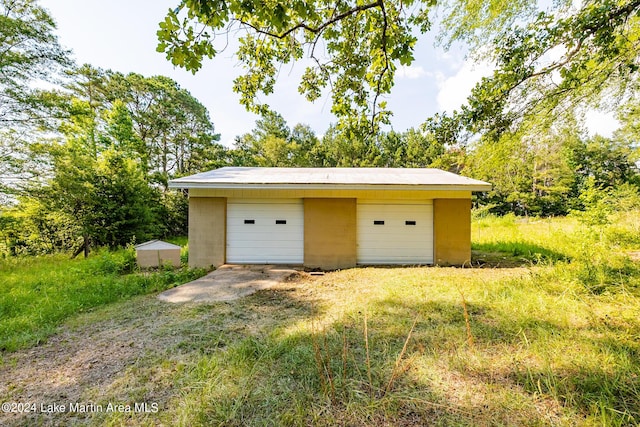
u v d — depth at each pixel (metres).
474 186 7.14
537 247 8.43
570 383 2.16
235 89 4.33
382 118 4.13
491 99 4.44
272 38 4.01
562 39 3.73
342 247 7.62
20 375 2.55
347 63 3.99
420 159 26.50
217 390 2.22
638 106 6.72
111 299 4.80
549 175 21.28
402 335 3.13
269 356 2.72
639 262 5.22
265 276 6.41
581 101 5.45
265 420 1.91
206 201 7.61
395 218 7.86
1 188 10.16
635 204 11.04
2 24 9.12
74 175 11.26
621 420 1.78
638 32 3.96
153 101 20.75
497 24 5.73
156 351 2.91
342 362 2.60
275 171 9.72
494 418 1.87
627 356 2.45
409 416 1.92
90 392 2.28
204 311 4.12
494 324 3.32
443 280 5.50
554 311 3.55
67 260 10.25
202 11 2.03
